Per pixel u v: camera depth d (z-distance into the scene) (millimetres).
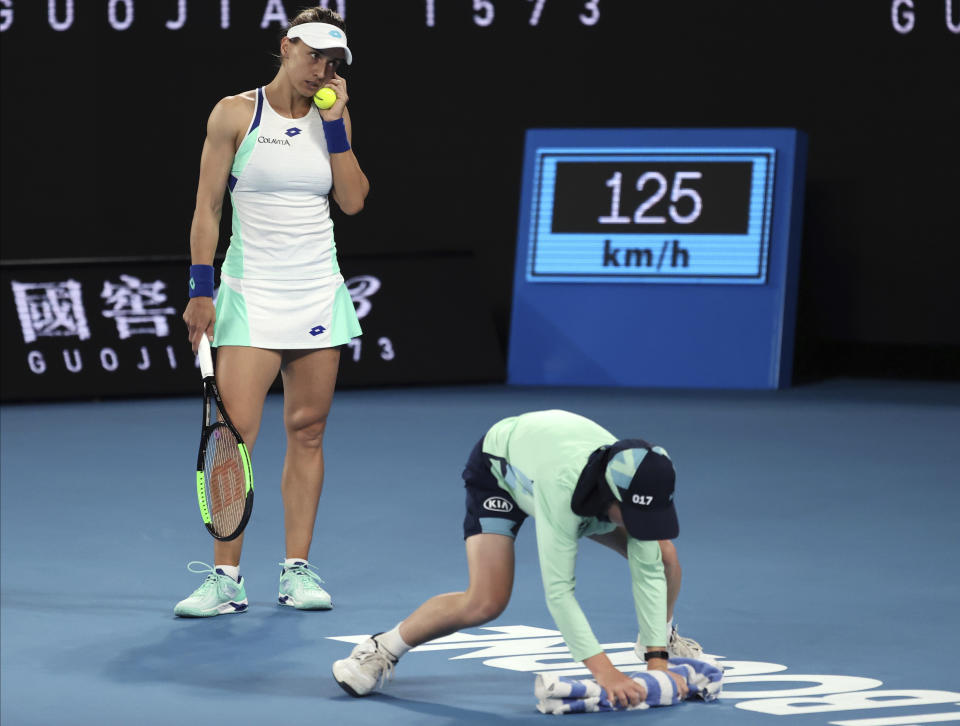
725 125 48000
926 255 46375
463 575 20484
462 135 49750
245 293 18719
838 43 46656
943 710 13812
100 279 43250
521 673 15461
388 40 49656
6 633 17375
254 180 18469
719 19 47625
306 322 18859
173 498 26734
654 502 12625
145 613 18438
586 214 45938
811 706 13977
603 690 13945
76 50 49531
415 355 45156
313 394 19047
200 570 21016
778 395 42125
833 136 47094
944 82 45688
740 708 13945
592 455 13008
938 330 46406
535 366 45750
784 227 44250
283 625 17828
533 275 46219
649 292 45156
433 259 46312
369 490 27266
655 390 43844
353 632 17453
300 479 19047
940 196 46062
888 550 21719
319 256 19000
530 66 49062
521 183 48656
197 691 14891
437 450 32094
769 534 23000
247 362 18766
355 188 19109
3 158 49844
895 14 45938
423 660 16062
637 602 14039
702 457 30734
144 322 43219
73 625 17781
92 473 29578
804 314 48188
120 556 21938
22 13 49250
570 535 13289
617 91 48625
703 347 44375
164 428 36406
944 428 34875
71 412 39750
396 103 49969
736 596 18906
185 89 49812
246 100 18406
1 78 49469
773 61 47344
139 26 49625
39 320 42375
